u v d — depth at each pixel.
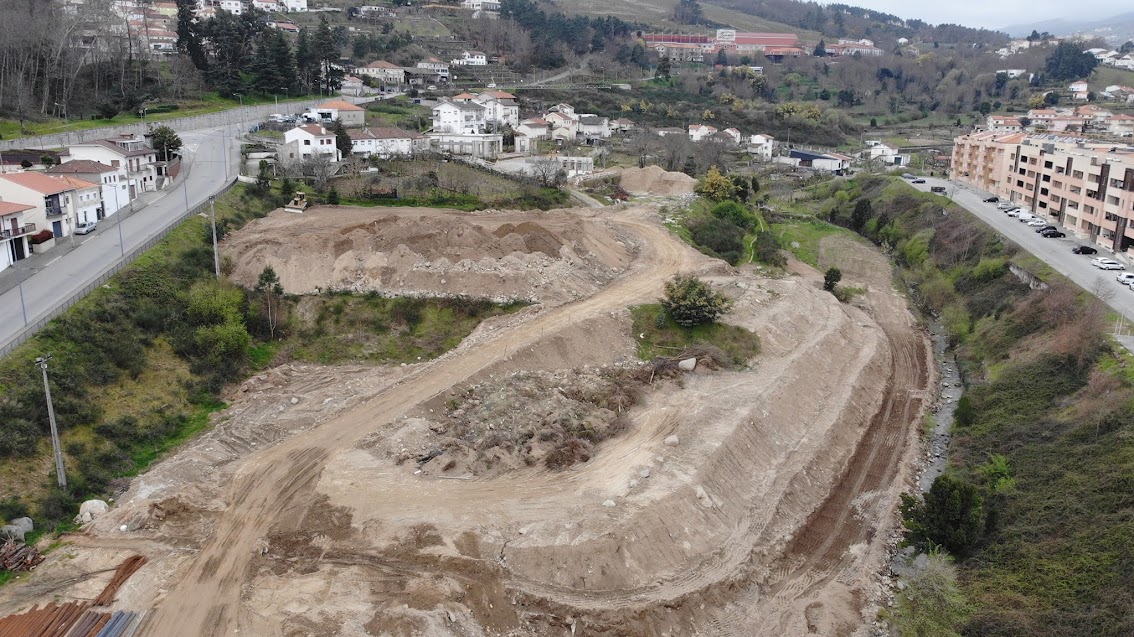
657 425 47.12
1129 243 73.25
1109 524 36.31
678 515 38.84
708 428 46.75
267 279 59.53
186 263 60.09
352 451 43.06
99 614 31.47
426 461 42.56
